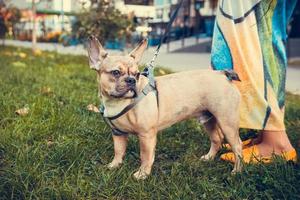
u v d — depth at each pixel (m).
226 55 1.47
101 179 1.25
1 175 1.21
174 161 1.47
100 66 1.27
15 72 2.71
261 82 1.45
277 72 1.48
